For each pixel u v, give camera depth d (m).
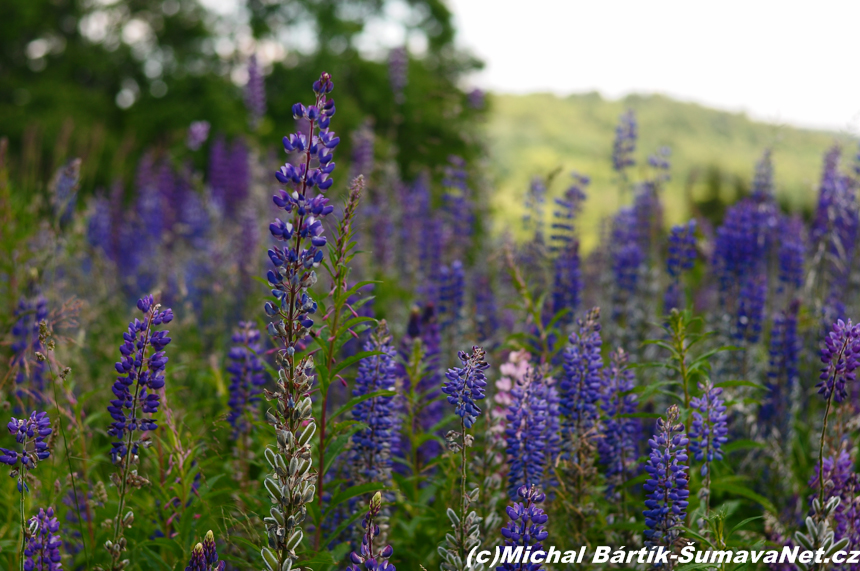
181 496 4.01
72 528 4.40
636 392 4.72
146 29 41.38
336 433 3.83
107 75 41.16
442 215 9.80
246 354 4.92
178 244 11.49
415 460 4.92
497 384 4.65
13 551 4.09
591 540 4.24
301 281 3.10
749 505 5.30
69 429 4.64
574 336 4.41
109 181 24.95
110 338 8.05
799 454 6.10
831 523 3.67
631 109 8.75
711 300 8.41
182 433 4.35
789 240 7.54
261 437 4.73
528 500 3.17
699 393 4.47
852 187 7.35
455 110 12.36
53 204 7.82
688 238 6.64
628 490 4.94
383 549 3.07
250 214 9.60
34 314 5.76
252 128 13.52
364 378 4.27
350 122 33.25
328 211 3.11
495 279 9.21
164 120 35.41
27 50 41.16
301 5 39.84
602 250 10.11
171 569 3.71
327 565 3.71
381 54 40.03
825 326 6.79
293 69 37.44
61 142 9.05
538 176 7.99
